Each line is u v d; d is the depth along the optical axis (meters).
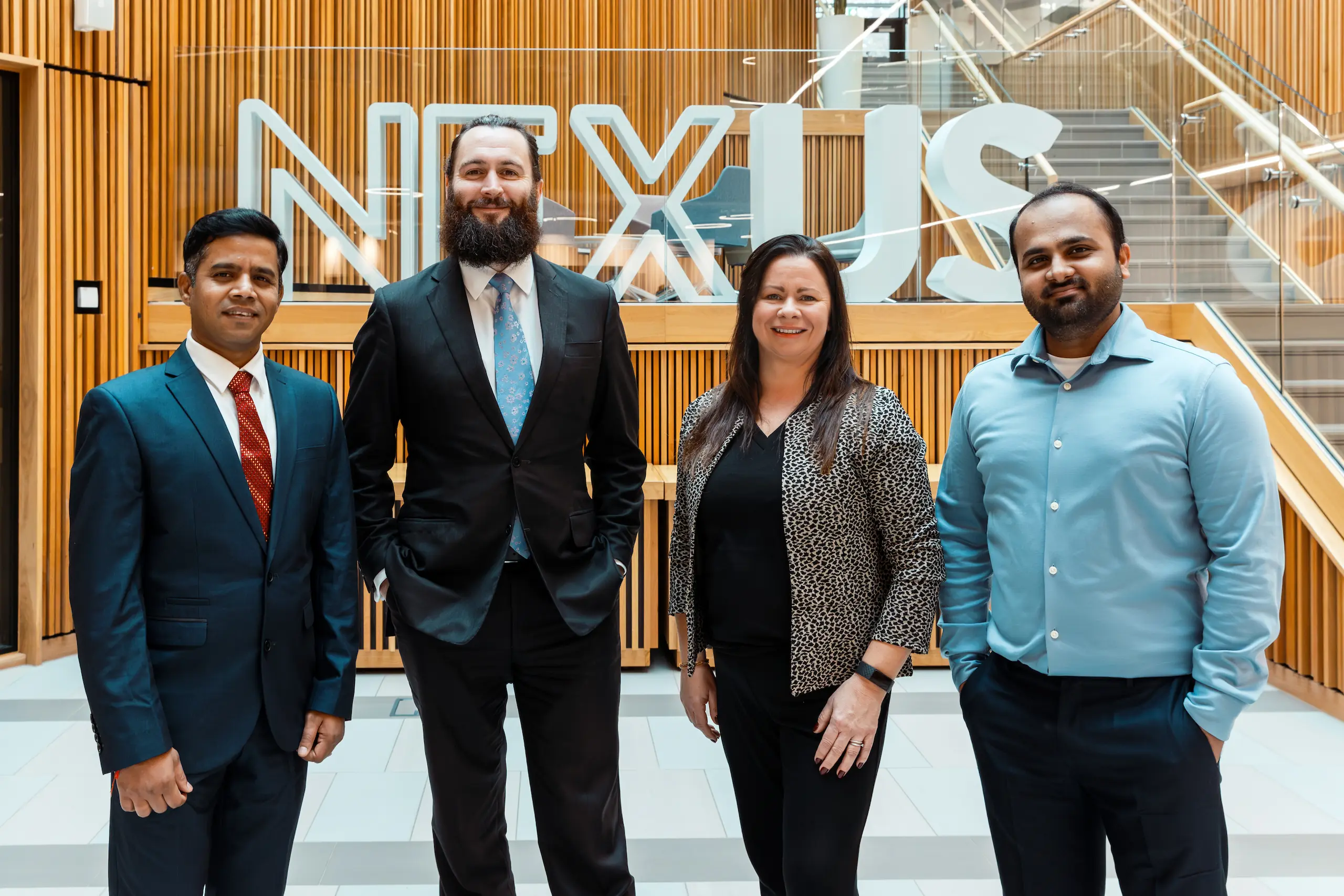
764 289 2.01
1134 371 1.78
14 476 4.90
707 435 2.07
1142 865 1.73
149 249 5.27
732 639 1.99
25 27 4.80
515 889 2.38
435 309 2.10
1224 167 5.26
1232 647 1.65
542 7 7.27
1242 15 8.45
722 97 5.28
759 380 2.08
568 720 2.13
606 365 2.22
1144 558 1.72
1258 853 2.94
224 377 1.84
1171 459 1.72
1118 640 1.72
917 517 1.92
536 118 5.02
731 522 1.98
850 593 1.92
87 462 1.72
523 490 2.04
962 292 5.07
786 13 8.96
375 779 3.50
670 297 5.12
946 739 3.93
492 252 2.04
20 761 3.65
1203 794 1.67
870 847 2.99
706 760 3.70
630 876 2.21
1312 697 4.37
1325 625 4.27
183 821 1.75
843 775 1.89
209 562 1.77
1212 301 5.33
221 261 1.79
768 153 5.02
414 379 2.07
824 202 5.47
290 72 5.05
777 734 2.02
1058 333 1.81
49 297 4.93
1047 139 5.29
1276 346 4.80
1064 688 1.76
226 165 5.05
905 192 5.07
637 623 4.76
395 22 6.68
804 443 1.95
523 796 3.36
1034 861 1.81
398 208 5.02
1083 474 1.76
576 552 2.13
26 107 4.83
